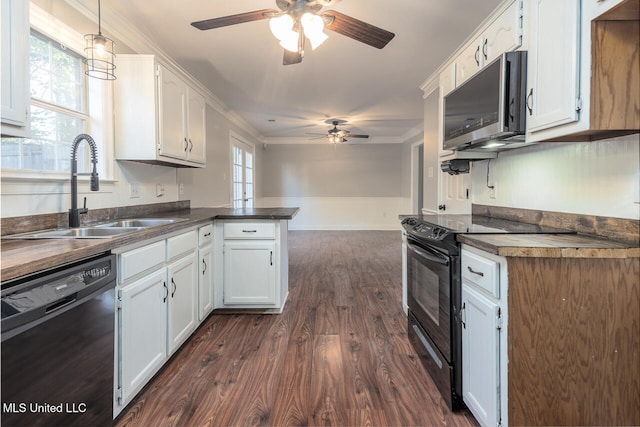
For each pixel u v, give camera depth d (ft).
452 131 7.27
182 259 7.07
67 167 6.80
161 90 7.99
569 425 4.16
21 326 3.20
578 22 4.16
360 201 27.09
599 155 4.99
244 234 9.07
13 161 5.69
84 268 4.11
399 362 6.75
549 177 6.09
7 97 4.09
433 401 5.52
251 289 9.16
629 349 4.14
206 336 7.94
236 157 18.72
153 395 5.63
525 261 4.09
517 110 5.33
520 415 4.15
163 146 8.09
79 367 4.01
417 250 6.70
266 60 10.36
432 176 12.57
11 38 4.14
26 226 5.54
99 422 4.42
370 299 10.56
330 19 6.18
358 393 5.73
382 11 7.59
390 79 12.17
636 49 4.06
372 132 23.98
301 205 27.12
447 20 7.99
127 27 8.07
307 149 26.94
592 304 4.12
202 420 5.05
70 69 6.87
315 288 11.69
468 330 5.02
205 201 13.94
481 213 8.60
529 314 4.10
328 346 7.43
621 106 4.08
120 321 4.87
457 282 5.27
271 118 18.67
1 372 3.02
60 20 6.34
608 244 4.31
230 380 6.10
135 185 8.76
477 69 6.97
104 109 7.54
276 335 8.00
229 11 7.54
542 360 4.13
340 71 11.36
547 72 4.76
